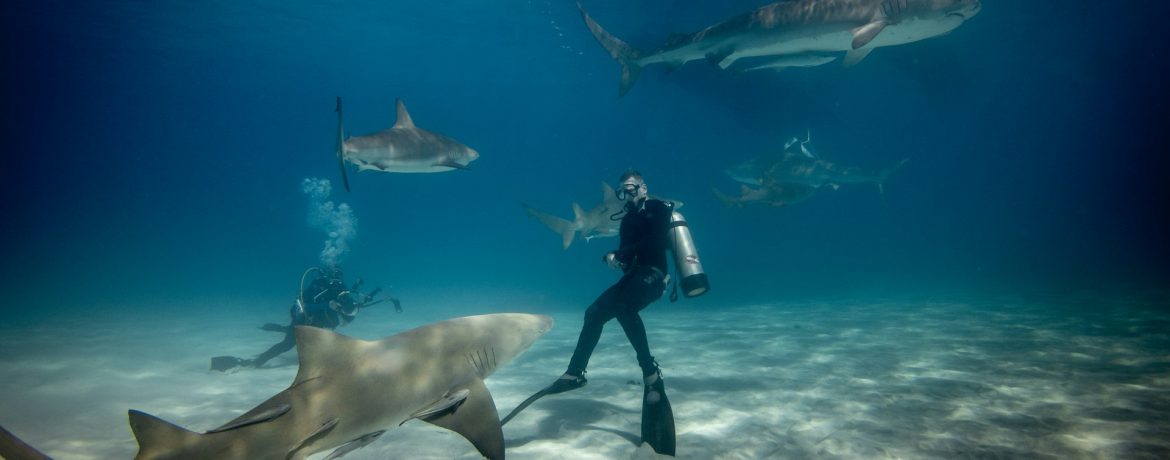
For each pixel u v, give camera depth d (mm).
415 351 3078
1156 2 30609
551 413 5438
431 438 4613
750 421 5172
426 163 7234
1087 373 6621
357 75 66875
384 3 31422
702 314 15797
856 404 5664
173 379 7637
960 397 5805
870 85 38562
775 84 28922
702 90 30047
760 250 51156
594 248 52031
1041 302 15297
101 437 4965
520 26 36625
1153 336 8969
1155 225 63938
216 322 15758
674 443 4285
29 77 60906
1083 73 52688
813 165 14758
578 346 4180
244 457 2418
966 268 40156
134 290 31406
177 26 36719
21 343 10867
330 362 2828
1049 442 4383
